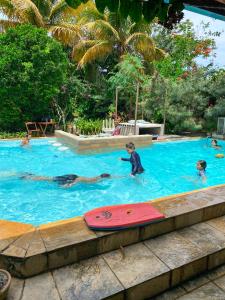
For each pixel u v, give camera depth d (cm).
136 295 280
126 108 1930
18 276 287
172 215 384
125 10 150
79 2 145
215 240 366
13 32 1394
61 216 542
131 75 1720
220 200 448
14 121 1496
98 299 257
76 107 1814
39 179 770
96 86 1942
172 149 1279
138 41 1900
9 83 1364
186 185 761
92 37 2058
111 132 1390
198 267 325
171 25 160
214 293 297
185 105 1639
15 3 1609
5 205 593
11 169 885
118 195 666
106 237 330
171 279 303
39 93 1448
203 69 1784
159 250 340
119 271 298
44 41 1428
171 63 1853
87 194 667
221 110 1576
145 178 815
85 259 320
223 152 1226
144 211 383
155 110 1638
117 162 1003
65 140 1244
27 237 318
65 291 267
